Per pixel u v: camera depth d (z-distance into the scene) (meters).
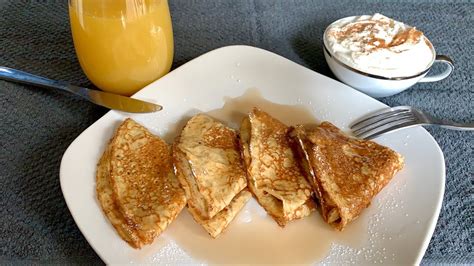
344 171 0.25
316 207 0.25
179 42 0.37
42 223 0.24
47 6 0.40
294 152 0.27
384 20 0.33
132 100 0.29
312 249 0.24
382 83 0.30
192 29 0.38
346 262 0.23
